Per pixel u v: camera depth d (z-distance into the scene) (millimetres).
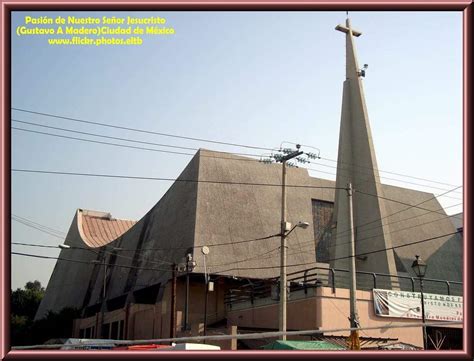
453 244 65438
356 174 45750
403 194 66812
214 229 51156
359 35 50469
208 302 48719
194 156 56562
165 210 59656
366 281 42500
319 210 60969
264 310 39656
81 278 85250
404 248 60469
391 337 34938
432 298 37531
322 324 33031
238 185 55688
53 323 74938
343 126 47281
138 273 60219
